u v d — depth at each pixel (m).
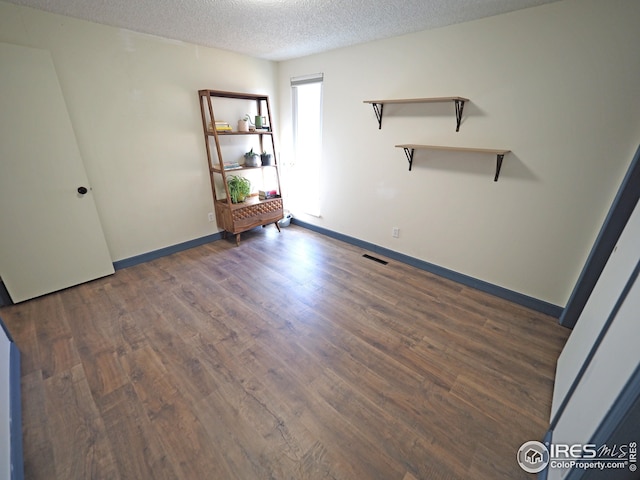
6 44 1.94
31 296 2.32
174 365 1.72
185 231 3.33
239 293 2.49
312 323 2.12
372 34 2.49
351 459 1.25
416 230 2.91
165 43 2.70
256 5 1.93
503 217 2.32
